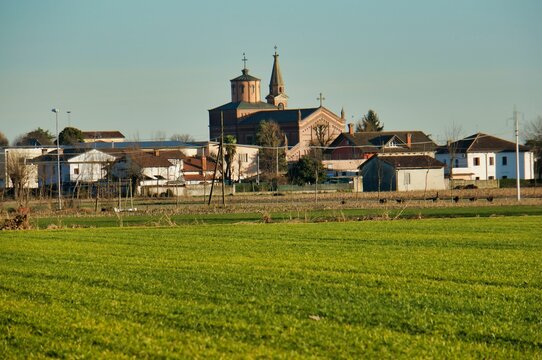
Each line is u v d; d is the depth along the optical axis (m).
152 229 100.38
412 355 34.34
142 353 34.78
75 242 84.62
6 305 45.69
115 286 52.28
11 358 34.88
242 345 35.72
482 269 58.62
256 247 76.12
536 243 76.75
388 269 58.91
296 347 35.50
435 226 96.69
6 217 109.69
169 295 48.16
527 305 44.34
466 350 35.22
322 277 55.00
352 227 97.44
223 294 48.12
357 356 34.19
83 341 37.16
